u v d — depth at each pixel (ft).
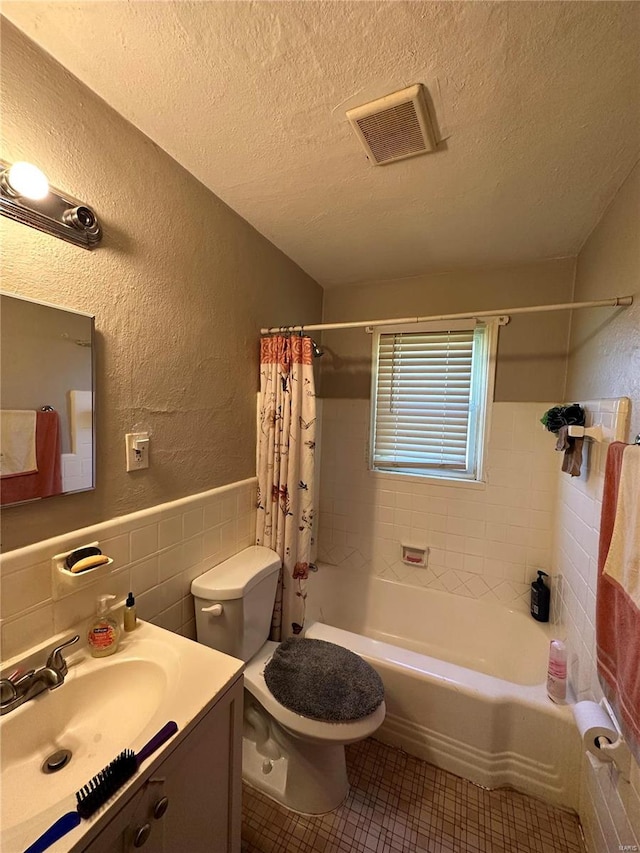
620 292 4.04
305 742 4.13
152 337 3.87
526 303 6.51
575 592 4.98
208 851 2.91
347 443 7.93
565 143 3.53
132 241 3.58
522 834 4.09
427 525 7.32
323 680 4.27
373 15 2.43
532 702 4.54
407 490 7.45
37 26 2.59
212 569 4.83
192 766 2.67
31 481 2.84
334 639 5.64
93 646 3.14
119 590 3.59
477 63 2.74
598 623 3.42
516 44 2.58
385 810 4.30
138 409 3.75
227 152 3.84
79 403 3.15
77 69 2.91
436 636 7.11
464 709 4.74
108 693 3.05
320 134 3.54
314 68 2.83
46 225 2.83
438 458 7.31
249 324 5.49
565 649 4.95
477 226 5.24
